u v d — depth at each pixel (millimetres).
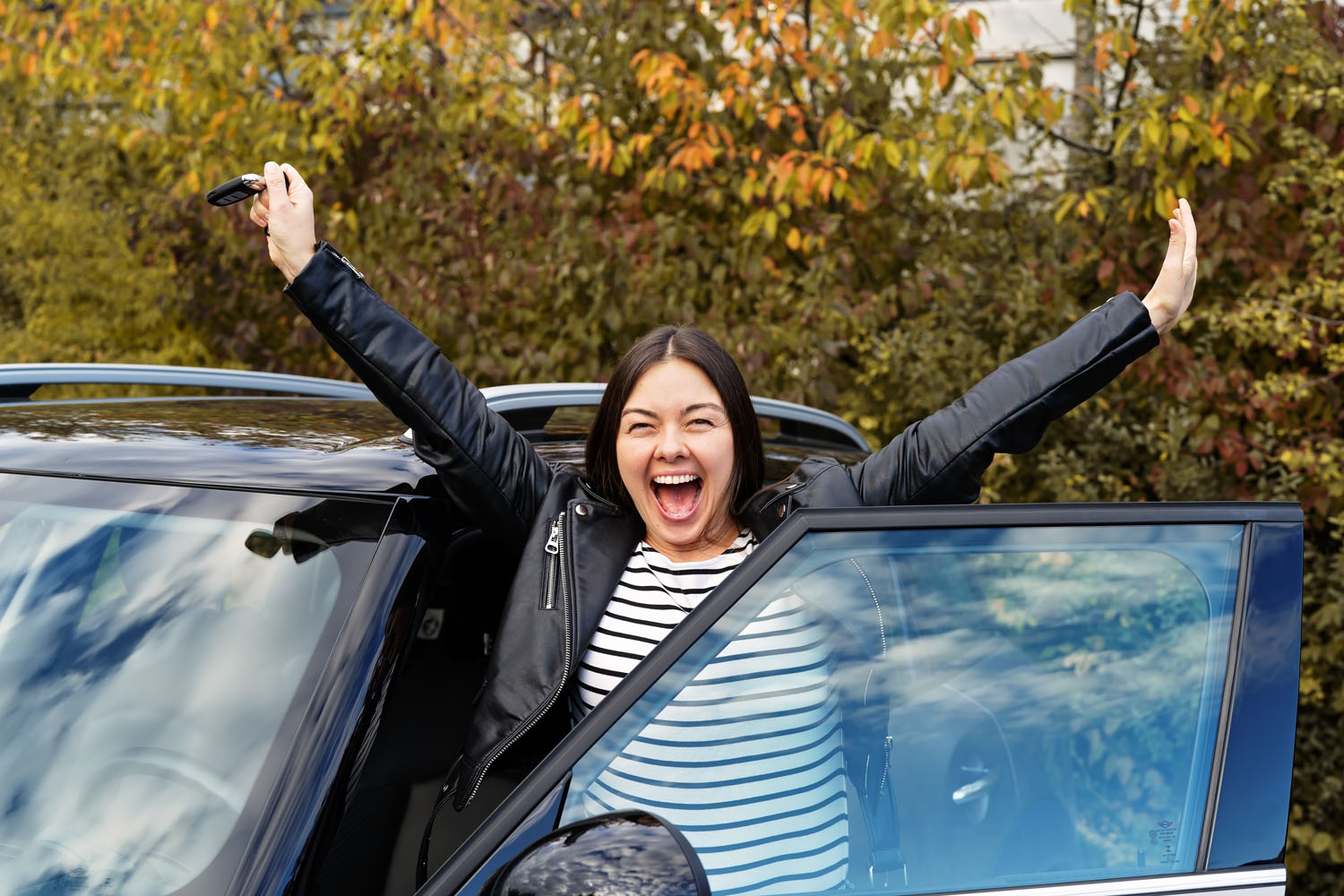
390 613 1670
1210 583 1652
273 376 3129
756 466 1997
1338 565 4578
